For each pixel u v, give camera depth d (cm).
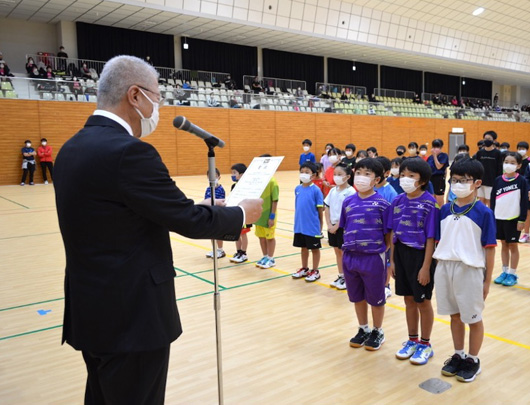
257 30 1962
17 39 1806
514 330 367
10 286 495
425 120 2608
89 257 152
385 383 285
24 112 1506
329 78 2609
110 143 149
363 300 341
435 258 295
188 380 291
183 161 1822
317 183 749
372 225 328
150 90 166
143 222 155
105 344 153
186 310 420
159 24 1880
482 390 275
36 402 266
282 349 337
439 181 829
